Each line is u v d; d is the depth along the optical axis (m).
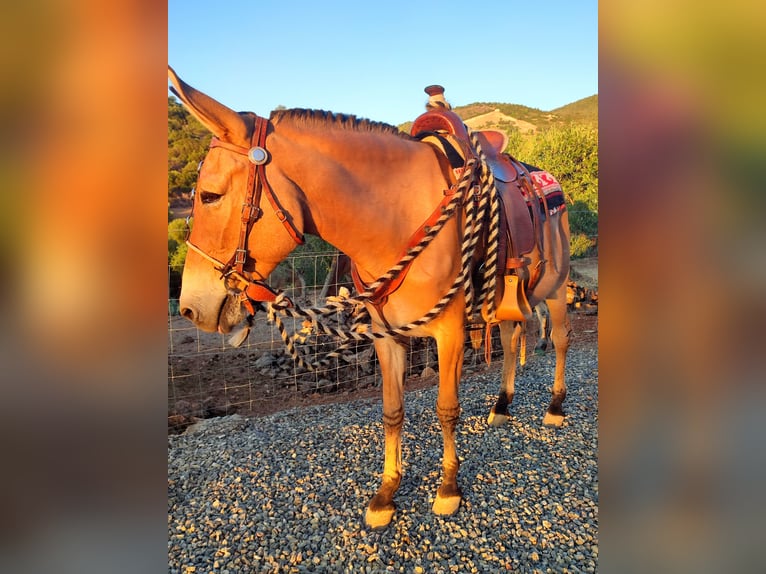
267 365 5.86
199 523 2.53
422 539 2.32
